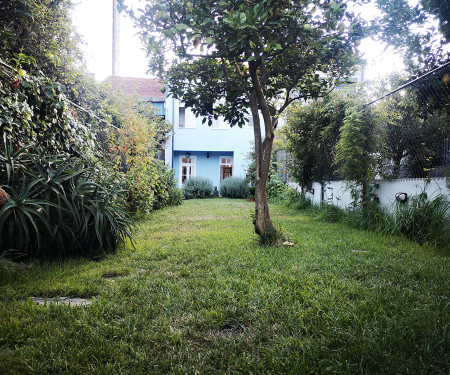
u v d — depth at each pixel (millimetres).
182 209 10086
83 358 1494
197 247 4012
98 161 5113
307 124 8711
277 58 4047
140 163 7305
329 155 8031
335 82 4254
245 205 11680
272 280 2619
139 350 1580
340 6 3020
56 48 4758
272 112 4609
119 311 2004
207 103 4441
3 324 1769
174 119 17016
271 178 14164
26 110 3611
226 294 2291
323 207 8109
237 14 2641
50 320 1878
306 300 2158
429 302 2129
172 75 4062
